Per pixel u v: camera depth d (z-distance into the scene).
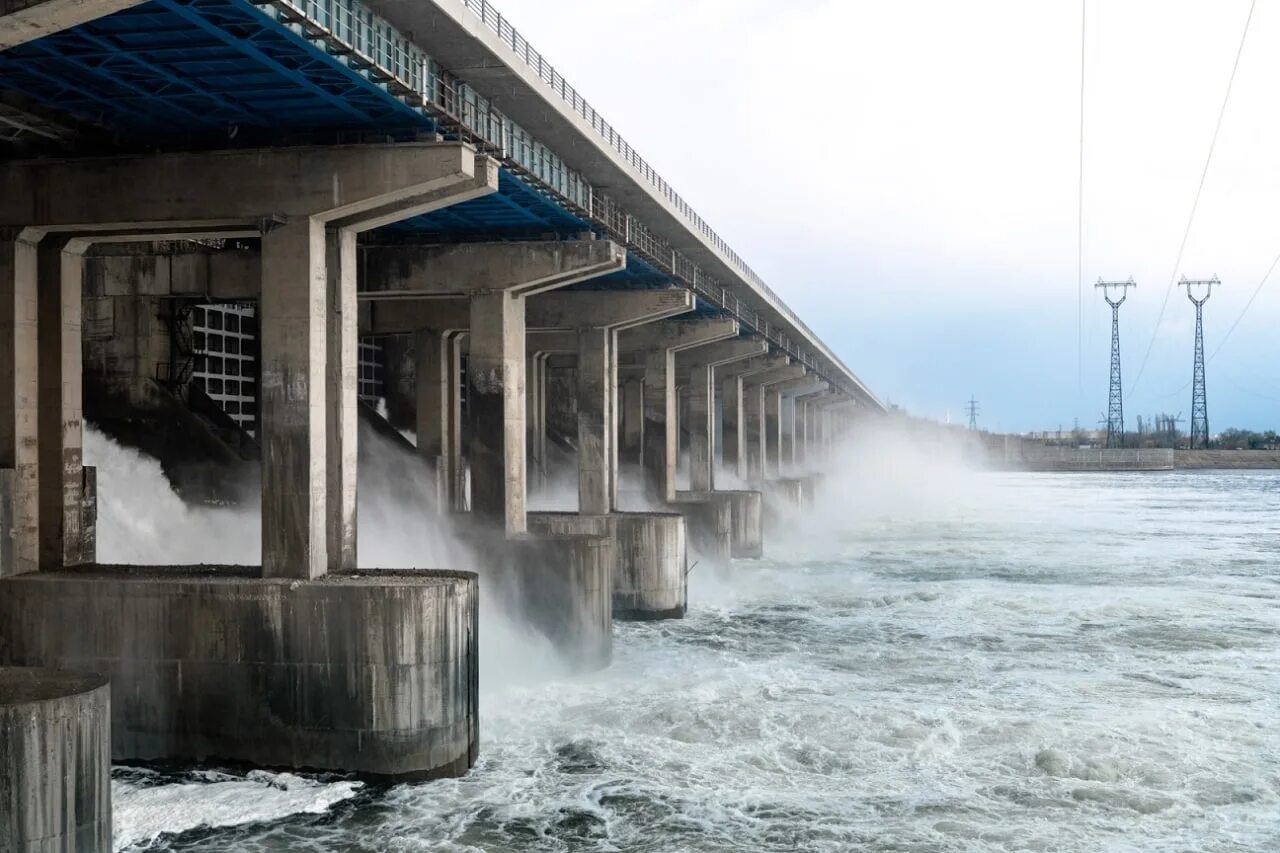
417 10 26.16
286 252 28.11
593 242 40.38
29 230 28.88
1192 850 24.28
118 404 42.88
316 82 25.47
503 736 31.89
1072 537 90.44
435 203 29.53
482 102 32.81
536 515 51.53
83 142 29.00
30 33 18.92
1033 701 35.75
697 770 29.19
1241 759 30.05
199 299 44.09
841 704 35.16
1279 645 45.22
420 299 48.41
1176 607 53.78
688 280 54.47
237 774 27.31
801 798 27.22
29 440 29.09
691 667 40.81
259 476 42.22
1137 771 29.00
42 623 27.84
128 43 23.00
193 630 27.39
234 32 22.47
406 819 25.42
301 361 27.97
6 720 17.97
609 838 24.77
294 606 27.09
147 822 24.81
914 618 51.16
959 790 27.80
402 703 26.89
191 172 28.34
